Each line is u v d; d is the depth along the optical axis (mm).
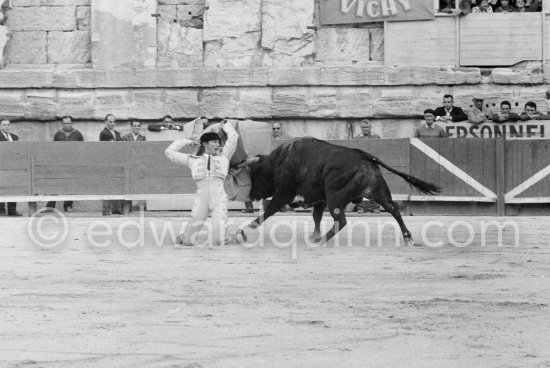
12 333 9695
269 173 17609
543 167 24969
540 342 9258
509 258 15438
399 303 11297
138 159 25297
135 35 29266
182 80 29016
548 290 12195
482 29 28828
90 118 29234
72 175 25297
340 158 17031
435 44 28969
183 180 25266
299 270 14102
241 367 8281
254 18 29297
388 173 25031
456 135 26344
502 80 28516
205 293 12016
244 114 29000
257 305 11164
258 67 29016
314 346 9094
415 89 28781
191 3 29719
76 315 10578
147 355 8742
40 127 29484
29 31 30000
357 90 28875
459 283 12812
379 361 8500
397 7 28969
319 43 29484
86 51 29875
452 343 9211
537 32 28719
